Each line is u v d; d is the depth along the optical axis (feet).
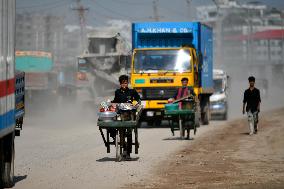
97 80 279.08
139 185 81.87
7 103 79.51
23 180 87.76
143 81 211.00
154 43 222.07
